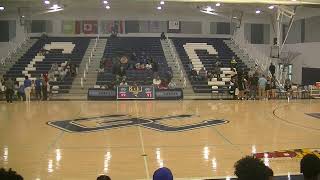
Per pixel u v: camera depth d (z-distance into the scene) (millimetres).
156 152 9438
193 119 14648
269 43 33625
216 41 32625
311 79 28031
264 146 10070
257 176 2635
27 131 12242
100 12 32969
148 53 29250
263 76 22812
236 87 22000
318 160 2955
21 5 27906
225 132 12039
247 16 33031
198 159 8742
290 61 30156
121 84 23016
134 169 7938
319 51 27062
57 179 7258
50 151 9562
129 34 33438
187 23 33719
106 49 29797
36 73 26109
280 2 17500
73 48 29969
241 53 30016
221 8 28969
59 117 15164
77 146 10125
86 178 7301
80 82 24672
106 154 9250
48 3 25156
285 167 7984
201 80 24797
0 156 9062
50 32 33031
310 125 13406
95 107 18406
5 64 27562
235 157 8914
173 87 23344
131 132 12094
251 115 15758
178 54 29375
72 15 32969
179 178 7305
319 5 17953
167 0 17250
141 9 32469
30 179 7262
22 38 32219
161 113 16281
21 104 19703
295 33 30297
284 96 22688
